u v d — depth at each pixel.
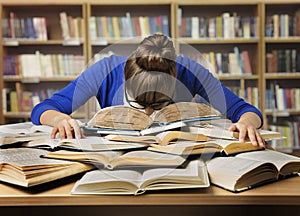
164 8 4.66
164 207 0.88
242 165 0.73
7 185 0.72
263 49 4.44
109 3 4.40
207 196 0.66
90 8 4.49
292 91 4.52
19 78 4.40
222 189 0.69
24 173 0.69
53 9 4.65
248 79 4.64
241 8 4.71
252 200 0.66
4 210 0.88
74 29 4.43
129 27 4.42
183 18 4.45
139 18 4.43
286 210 0.80
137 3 4.40
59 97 1.26
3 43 4.38
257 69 4.52
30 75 4.43
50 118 1.13
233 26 4.46
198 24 4.45
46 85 4.68
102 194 0.66
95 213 0.88
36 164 0.72
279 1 4.45
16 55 4.44
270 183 0.74
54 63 4.43
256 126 1.08
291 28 4.51
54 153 0.81
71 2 4.39
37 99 4.45
